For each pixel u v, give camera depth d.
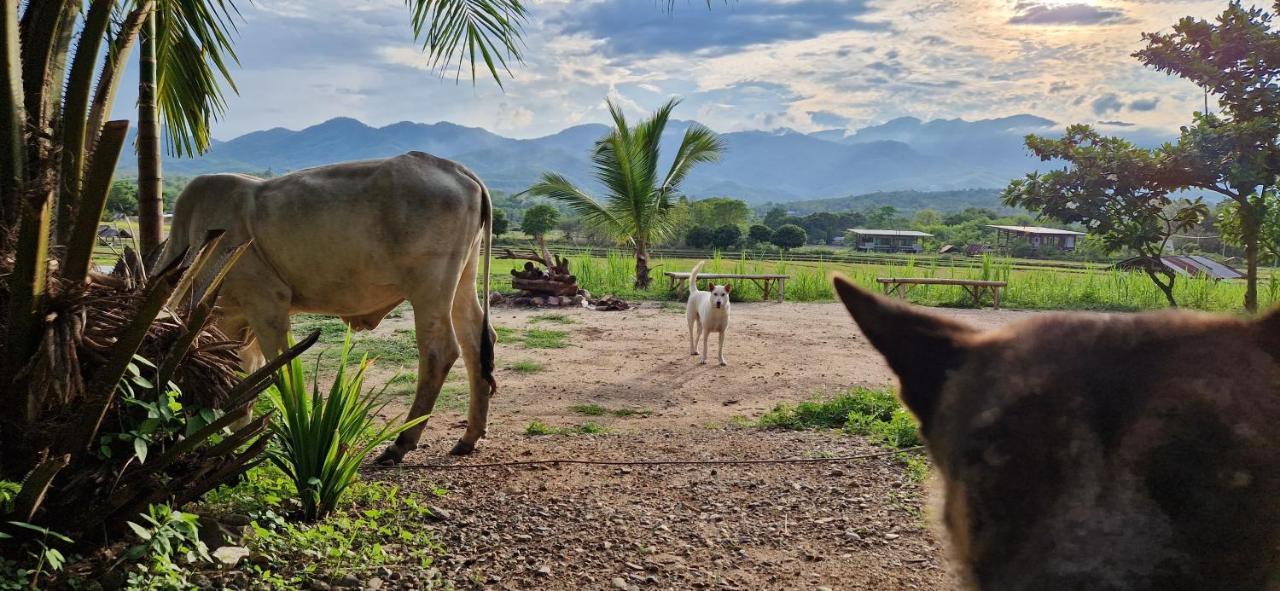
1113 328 1.05
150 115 5.48
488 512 5.23
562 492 5.70
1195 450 0.88
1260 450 0.87
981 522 0.97
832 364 11.58
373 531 4.64
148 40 5.41
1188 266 23.97
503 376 10.33
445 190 6.13
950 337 1.19
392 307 6.75
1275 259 11.59
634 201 21.33
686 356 12.11
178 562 3.93
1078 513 0.90
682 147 21.84
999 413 1.00
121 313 3.84
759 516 5.31
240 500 4.68
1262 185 11.18
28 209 3.22
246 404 3.98
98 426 3.60
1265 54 10.91
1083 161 13.91
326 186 6.02
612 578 4.30
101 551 3.79
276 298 6.17
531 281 18.27
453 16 6.52
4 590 3.15
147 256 4.72
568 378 10.28
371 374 10.07
